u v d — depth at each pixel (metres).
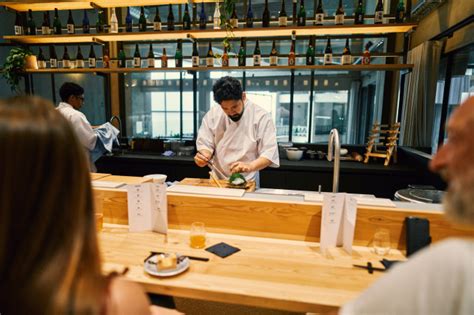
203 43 4.19
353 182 3.07
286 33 2.90
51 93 4.59
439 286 0.39
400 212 1.18
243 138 2.11
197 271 1.01
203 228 1.22
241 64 3.32
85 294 0.41
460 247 0.40
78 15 4.41
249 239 1.29
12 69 3.41
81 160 0.45
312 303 0.85
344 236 1.18
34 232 0.41
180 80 4.09
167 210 1.38
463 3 2.47
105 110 4.14
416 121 3.09
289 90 4.04
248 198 1.32
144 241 1.25
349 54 3.00
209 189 1.46
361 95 4.30
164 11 4.25
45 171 0.41
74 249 0.42
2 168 0.40
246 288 0.91
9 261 0.40
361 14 2.84
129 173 3.57
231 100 1.86
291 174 3.18
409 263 0.43
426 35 3.21
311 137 3.98
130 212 1.33
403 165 3.14
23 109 0.42
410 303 0.40
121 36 3.12
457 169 0.41
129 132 4.44
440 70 3.00
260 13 4.65
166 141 3.88
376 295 0.44
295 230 1.27
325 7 4.17
